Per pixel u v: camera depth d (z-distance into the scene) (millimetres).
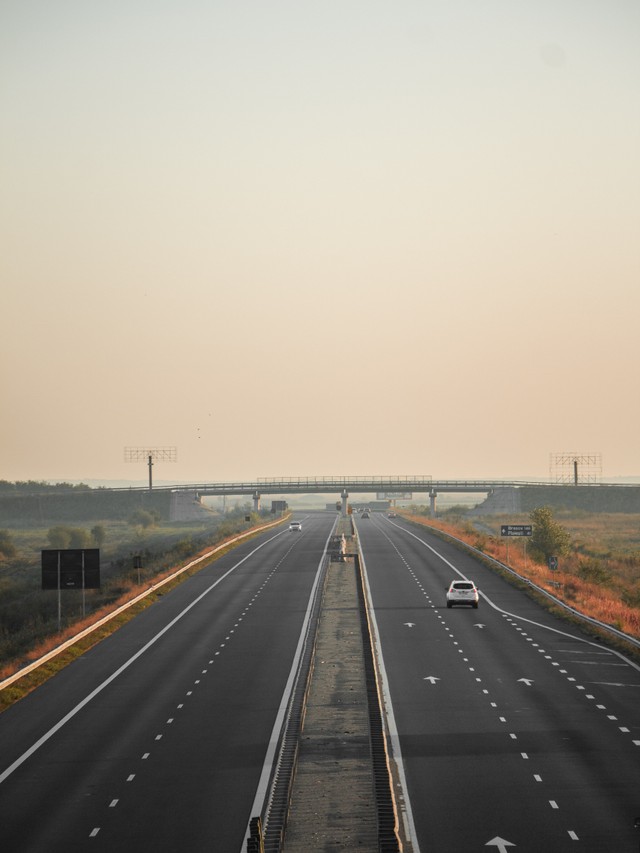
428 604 75750
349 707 42188
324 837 26359
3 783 32281
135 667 53062
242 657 55031
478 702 42875
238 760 34438
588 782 30875
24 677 49750
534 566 106000
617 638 58719
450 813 28219
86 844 26375
